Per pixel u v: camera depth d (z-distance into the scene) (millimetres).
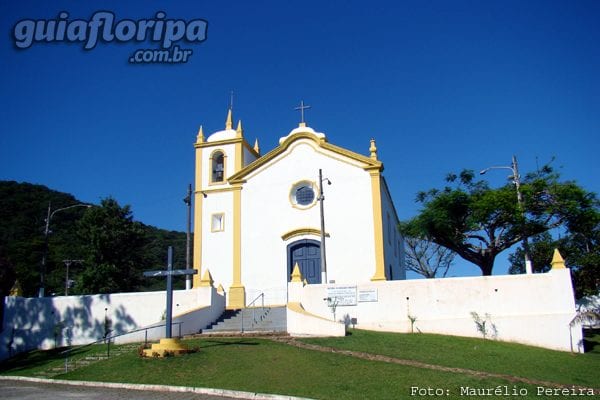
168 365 16156
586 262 31000
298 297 23453
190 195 28281
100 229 43781
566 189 26344
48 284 47344
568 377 16328
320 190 25891
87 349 21578
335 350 17781
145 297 24891
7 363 22609
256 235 28656
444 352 18406
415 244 49938
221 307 25062
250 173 29578
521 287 22203
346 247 27375
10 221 54969
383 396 13039
